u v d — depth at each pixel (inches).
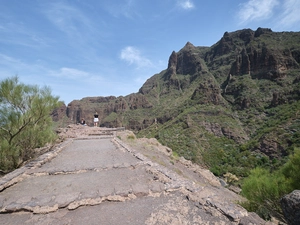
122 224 126.0
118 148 426.0
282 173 258.1
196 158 1887.3
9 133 308.3
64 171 238.8
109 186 187.9
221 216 133.3
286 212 143.9
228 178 1311.5
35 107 317.7
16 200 155.9
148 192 173.6
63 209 145.3
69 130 774.5
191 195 165.2
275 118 2373.3
